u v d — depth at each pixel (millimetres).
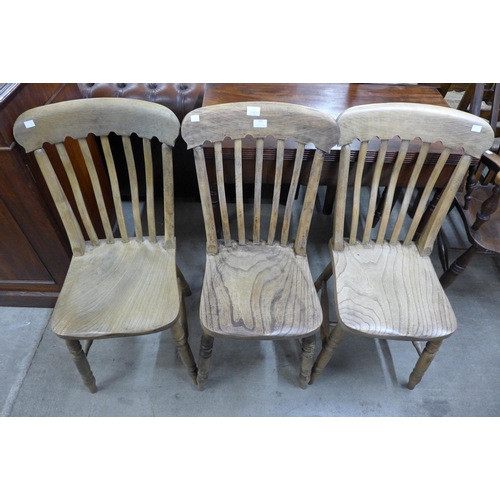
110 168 1041
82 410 1283
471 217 1386
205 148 1155
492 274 1760
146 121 948
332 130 928
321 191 2273
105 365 1395
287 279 1104
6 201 1111
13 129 904
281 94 1378
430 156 1143
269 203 2180
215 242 1144
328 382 1380
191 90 1652
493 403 1337
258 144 973
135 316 1001
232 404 1317
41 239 1259
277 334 980
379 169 1036
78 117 928
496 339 1509
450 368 1419
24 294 1488
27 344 1438
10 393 1310
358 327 995
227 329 979
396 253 1184
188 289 1592
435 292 1085
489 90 1434
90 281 1084
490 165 1190
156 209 2078
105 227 1164
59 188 1020
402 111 927
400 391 1360
